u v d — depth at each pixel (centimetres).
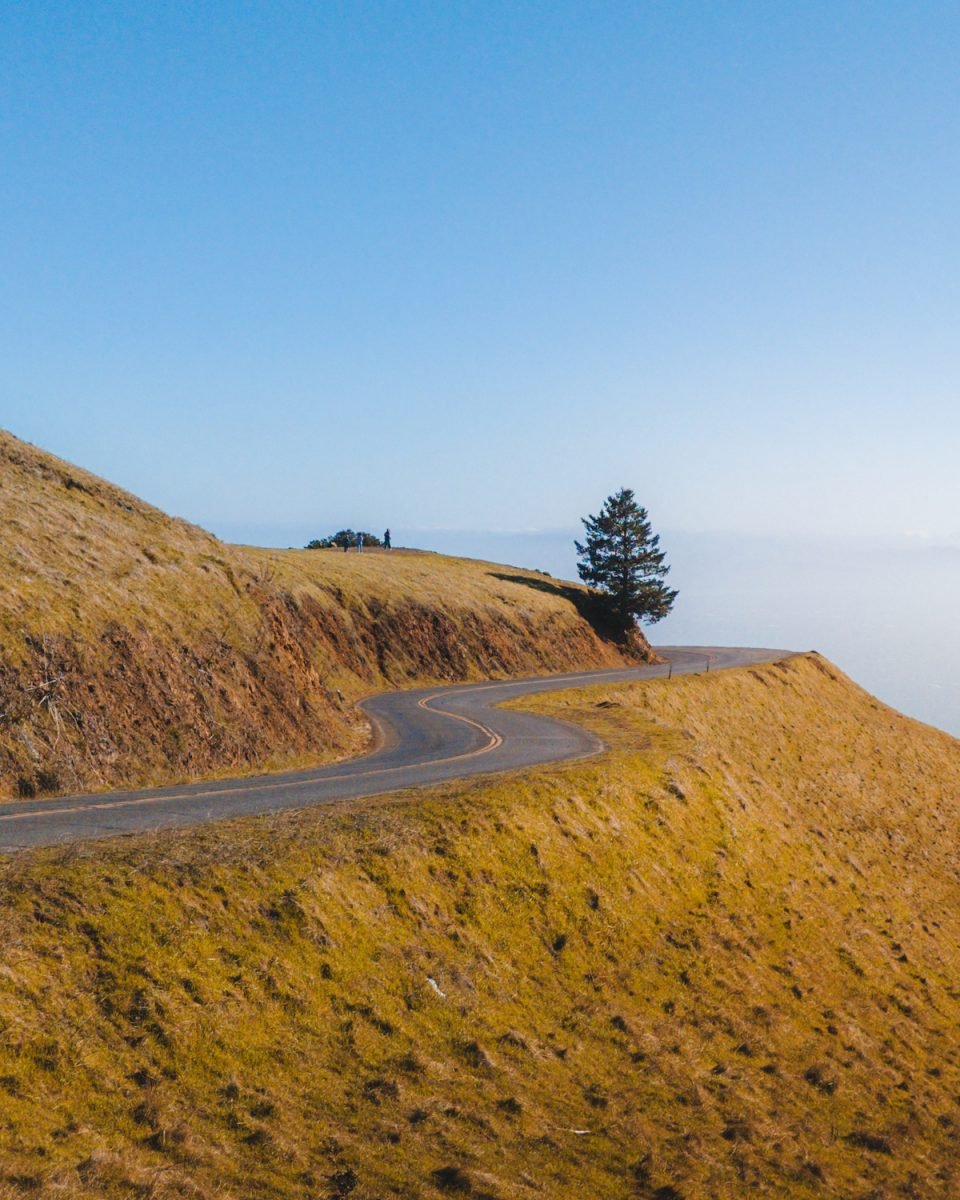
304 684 3312
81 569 2720
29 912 1231
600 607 8375
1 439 3459
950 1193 1468
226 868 1491
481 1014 1517
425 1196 1066
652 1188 1231
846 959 2386
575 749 3078
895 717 7262
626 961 1895
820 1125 1573
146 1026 1162
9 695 2105
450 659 6025
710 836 2669
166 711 2478
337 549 8375
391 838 1800
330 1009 1362
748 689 6116
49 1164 913
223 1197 963
